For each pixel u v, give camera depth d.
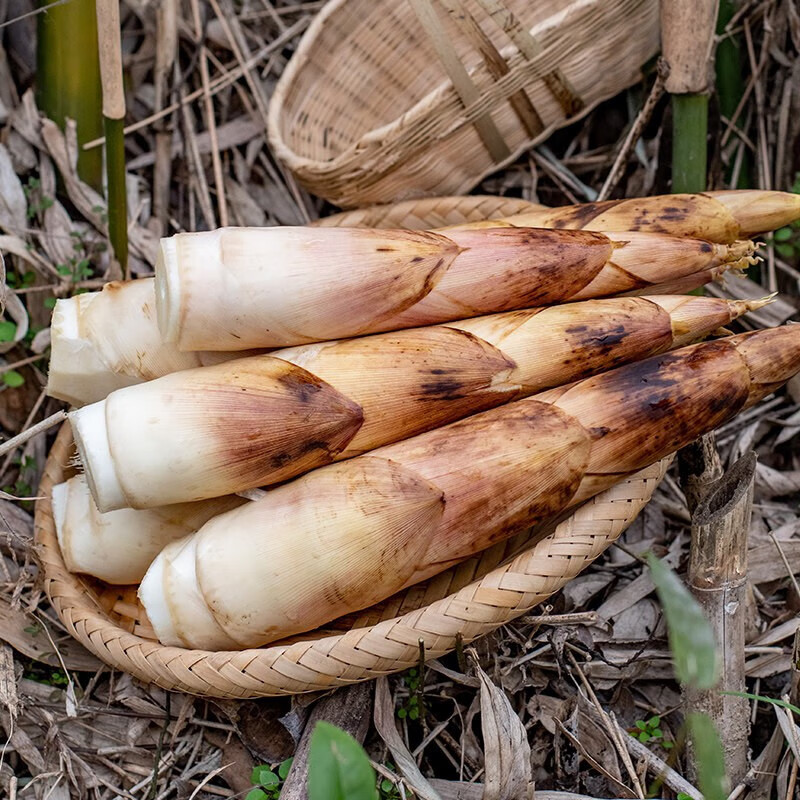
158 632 0.62
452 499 0.60
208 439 0.60
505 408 0.62
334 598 0.61
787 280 0.79
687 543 0.73
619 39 0.72
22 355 0.76
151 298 0.65
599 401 0.62
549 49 0.70
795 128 0.78
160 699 0.67
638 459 0.62
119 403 0.61
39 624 0.68
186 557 0.62
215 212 0.83
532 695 0.68
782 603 0.71
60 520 0.67
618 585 0.71
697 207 0.67
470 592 0.60
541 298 0.65
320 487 0.61
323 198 0.79
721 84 0.78
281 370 0.62
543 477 0.61
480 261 0.63
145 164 0.82
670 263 0.65
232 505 0.65
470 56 0.81
